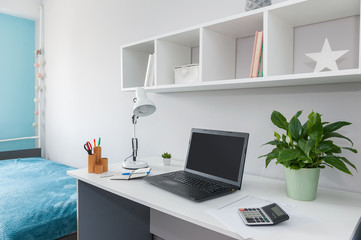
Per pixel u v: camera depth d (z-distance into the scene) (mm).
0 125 3508
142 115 1652
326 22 1316
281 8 1157
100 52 2703
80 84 2984
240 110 1635
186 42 1747
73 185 2090
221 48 1540
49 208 1615
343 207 1055
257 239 790
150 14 2186
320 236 810
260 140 1555
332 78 1104
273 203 998
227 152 1356
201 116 1839
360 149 1239
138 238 1966
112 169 1680
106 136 2660
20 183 2117
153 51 2002
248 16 1259
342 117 1282
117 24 2506
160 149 2127
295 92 1419
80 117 2998
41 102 3697
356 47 1235
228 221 911
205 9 1788
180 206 1051
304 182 1114
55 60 3396
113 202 1758
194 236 1811
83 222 1592
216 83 1364
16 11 3418
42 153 3699
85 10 2895
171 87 1574
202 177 1417
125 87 1916
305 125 1166
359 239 941
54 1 3389
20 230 1406
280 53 1293
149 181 1344
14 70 3604
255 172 1584
